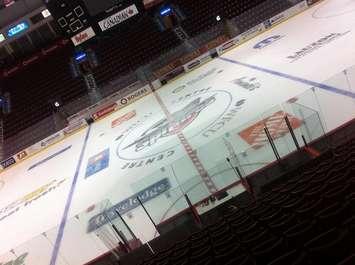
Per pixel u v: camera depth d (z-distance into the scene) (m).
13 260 7.68
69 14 18.98
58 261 7.61
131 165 12.79
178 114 15.34
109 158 14.76
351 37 14.19
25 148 21.94
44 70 27.92
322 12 19.80
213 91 15.98
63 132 21.97
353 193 4.29
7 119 26.06
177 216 7.60
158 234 7.55
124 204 7.88
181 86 19.70
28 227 12.47
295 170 7.21
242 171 7.69
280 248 4.02
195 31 25.78
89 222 7.67
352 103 8.82
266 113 8.27
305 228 4.05
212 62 21.31
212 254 4.63
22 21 27.30
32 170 19.11
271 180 7.28
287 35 18.94
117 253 7.53
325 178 5.27
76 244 7.61
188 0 27.48
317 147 7.73
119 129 18.05
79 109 22.03
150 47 26.11
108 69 26.09
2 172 21.70
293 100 8.92
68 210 12.12
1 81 28.22
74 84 26.36
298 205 4.91
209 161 7.76
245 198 7.41
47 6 18.77
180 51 21.75
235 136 8.01
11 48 28.16
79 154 17.48
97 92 22.09
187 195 7.61
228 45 21.89
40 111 25.92
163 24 27.16
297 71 13.57
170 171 7.87
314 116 7.79
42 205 13.73
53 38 28.39
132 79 21.94
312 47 15.34
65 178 15.27
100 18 19.27
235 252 4.35
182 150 11.59
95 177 13.61
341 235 3.54
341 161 5.73
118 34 27.22
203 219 7.40
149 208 7.71
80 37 19.61
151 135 14.57
